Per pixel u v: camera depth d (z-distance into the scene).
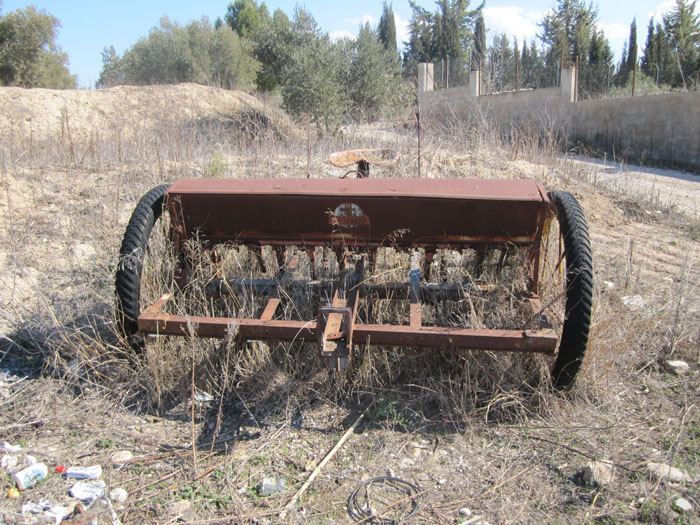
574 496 2.74
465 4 47.00
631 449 3.07
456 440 3.21
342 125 18.06
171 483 2.85
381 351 3.76
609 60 31.33
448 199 3.39
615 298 4.54
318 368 3.69
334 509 2.69
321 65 18.06
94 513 2.53
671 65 24.69
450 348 3.17
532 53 34.28
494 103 22.41
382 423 3.37
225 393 3.62
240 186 3.58
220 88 21.39
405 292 3.91
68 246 5.23
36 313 4.17
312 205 3.54
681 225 8.05
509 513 2.64
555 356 3.38
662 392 3.61
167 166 8.07
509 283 3.81
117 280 3.39
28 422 3.26
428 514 2.65
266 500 2.74
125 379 3.65
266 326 3.19
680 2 30.47
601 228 7.72
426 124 11.96
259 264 4.32
